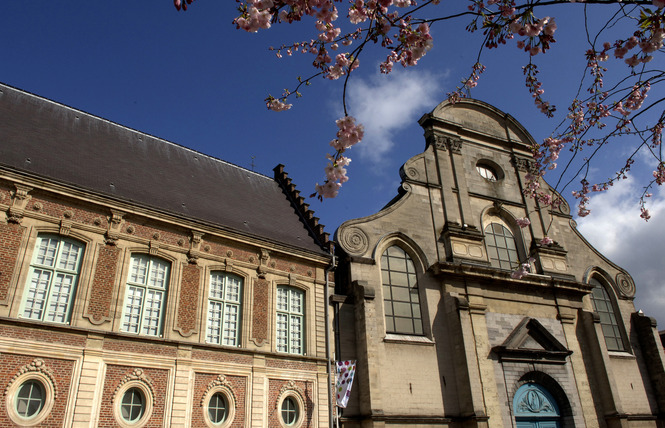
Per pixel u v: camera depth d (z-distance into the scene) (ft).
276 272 61.57
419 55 21.65
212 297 56.03
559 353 75.97
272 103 24.88
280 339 59.00
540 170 37.42
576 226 96.43
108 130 68.03
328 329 62.49
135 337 48.44
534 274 81.66
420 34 21.33
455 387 68.18
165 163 69.56
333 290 66.74
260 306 58.59
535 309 80.74
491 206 88.48
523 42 22.79
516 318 77.92
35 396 41.96
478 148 93.97
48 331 44.01
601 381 78.54
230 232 58.95
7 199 45.88
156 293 52.47
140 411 46.83
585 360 80.43
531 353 73.51
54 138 58.49
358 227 73.72
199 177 71.56
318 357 59.82
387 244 75.36
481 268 76.43
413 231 77.92
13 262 44.29
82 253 49.03
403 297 72.43
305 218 75.66
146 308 51.16
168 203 59.11
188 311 53.21
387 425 60.49
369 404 59.72
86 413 43.37
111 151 63.82
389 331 68.69
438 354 69.46
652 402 83.87
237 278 58.95
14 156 49.96
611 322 89.76
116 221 51.70
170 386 48.88
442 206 83.15
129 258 51.67
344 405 57.26
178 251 55.11
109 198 51.60
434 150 88.48
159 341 49.78
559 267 87.66
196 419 49.14
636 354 87.66
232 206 68.33
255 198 75.46
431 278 75.15
